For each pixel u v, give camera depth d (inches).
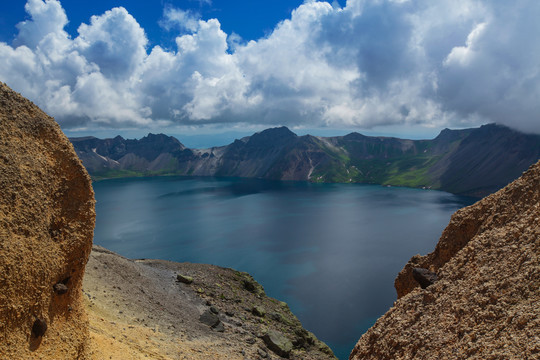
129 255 5959.6
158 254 6018.7
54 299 601.9
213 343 1337.4
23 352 518.9
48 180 645.9
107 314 1151.0
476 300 592.4
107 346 797.9
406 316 734.5
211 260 5693.9
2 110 639.8
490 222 783.1
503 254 635.5
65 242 638.5
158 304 1571.1
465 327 567.8
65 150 688.4
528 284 530.3
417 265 1009.5
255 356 1359.5
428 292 729.0
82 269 672.4
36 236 590.9
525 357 425.7
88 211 686.5
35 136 665.0
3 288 514.6
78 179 687.1
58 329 596.4
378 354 722.2
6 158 598.5
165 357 941.2
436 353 571.5
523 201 727.1
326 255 5974.4
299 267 5339.6
